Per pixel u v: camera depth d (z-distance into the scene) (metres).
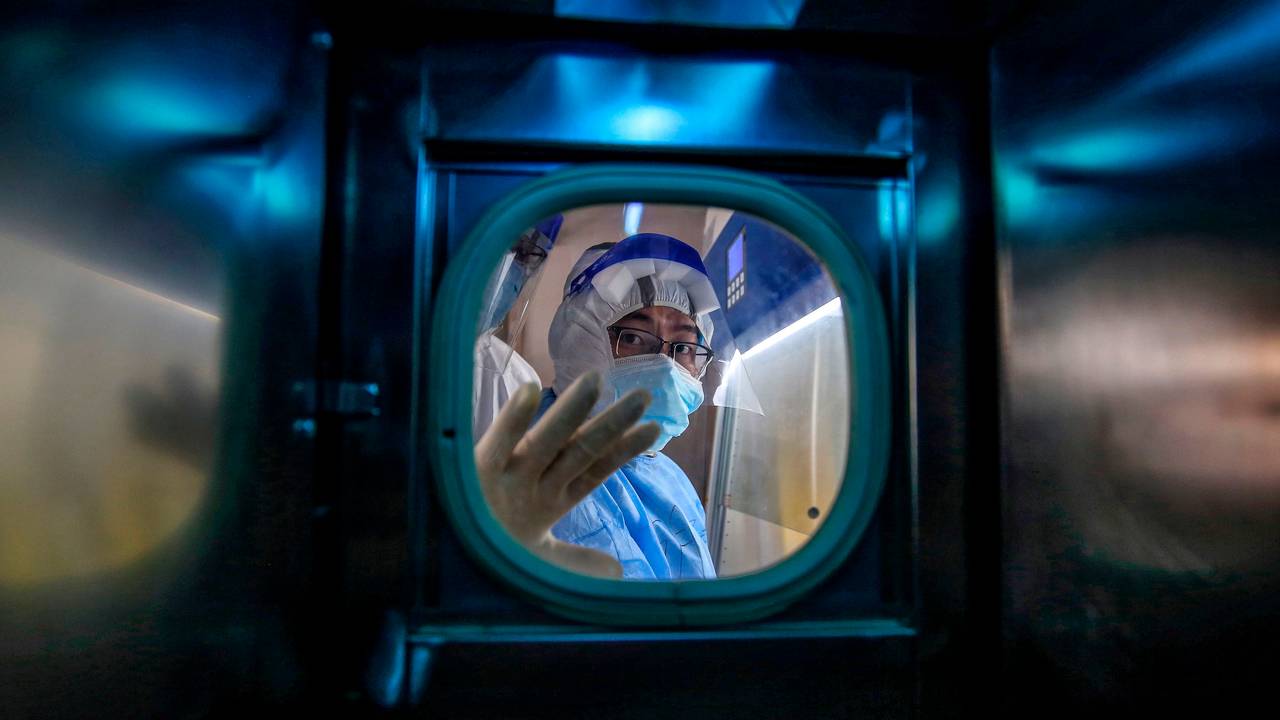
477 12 1.13
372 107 1.13
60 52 0.72
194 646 0.87
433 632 1.08
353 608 1.07
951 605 1.14
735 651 1.09
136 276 0.79
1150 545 1.02
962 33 1.19
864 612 1.14
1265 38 0.92
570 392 1.17
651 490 1.71
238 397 0.93
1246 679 0.94
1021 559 1.13
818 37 1.19
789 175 1.19
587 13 1.13
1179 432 1.00
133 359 0.79
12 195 0.69
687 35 1.17
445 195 1.15
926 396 1.17
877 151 1.19
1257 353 0.93
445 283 1.11
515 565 1.07
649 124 1.16
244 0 0.93
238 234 0.93
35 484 0.71
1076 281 1.10
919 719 1.12
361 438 1.09
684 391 1.72
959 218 1.20
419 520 1.09
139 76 0.79
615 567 1.21
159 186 0.82
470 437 1.10
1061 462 1.11
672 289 1.70
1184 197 1.00
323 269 1.09
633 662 1.08
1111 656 1.06
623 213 1.80
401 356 1.10
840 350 1.31
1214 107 0.97
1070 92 1.11
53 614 0.72
